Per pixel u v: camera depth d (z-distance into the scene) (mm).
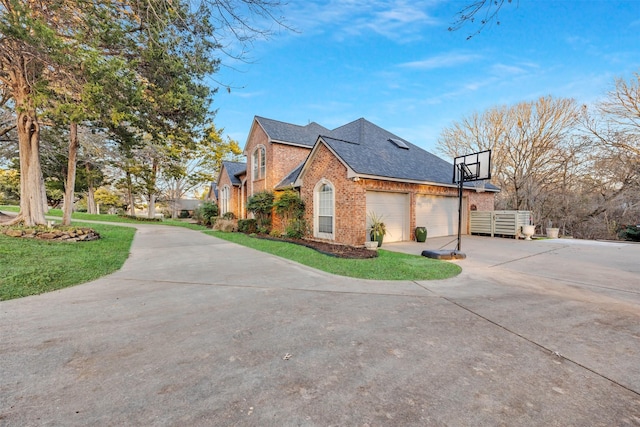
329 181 12078
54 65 7508
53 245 9445
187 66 8852
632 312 4465
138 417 2188
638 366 2953
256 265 8078
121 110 8422
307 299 5129
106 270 7363
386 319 4195
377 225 11359
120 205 43156
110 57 8570
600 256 9398
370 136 15461
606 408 2309
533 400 2402
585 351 3254
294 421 2156
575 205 21562
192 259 9016
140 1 6293
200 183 36656
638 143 17484
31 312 4438
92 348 3297
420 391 2523
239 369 2873
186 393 2486
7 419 2148
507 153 25828
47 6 6980
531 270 7414
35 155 11625
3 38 7098
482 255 9562
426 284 6145
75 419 2162
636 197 18000
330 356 3139
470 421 2156
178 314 4391
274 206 15156
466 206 15953
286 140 16328
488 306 4754
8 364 2936
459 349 3295
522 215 14383
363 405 2340
